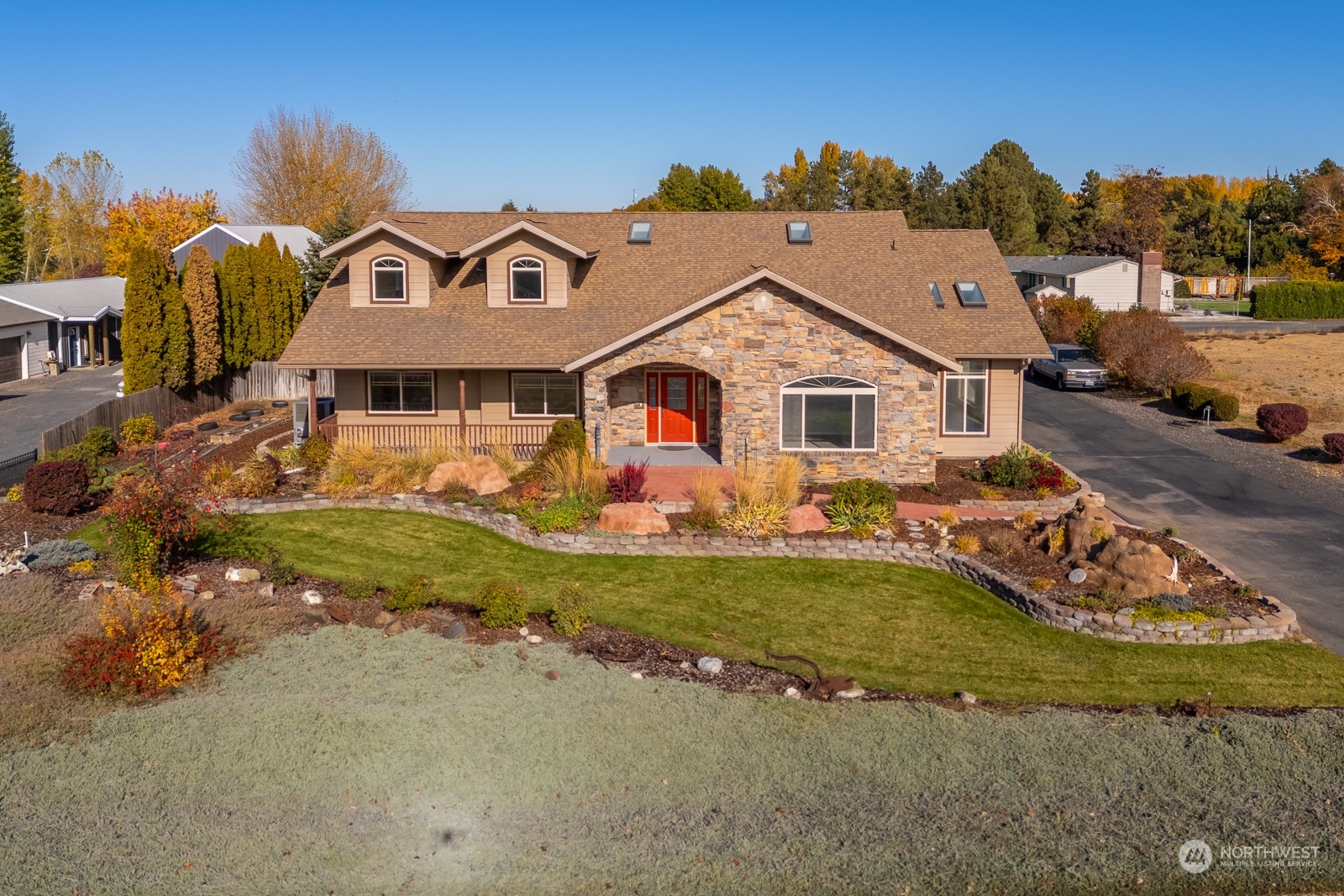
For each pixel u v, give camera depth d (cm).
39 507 2433
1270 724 1499
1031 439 3425
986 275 3281
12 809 1258
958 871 1163
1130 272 7450
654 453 2947
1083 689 1642
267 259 4384
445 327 2992
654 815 1261
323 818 1252
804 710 1542
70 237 10056
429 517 2462
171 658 1579
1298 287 7231
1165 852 1198
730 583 2086
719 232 3369
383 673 1616
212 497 2294
